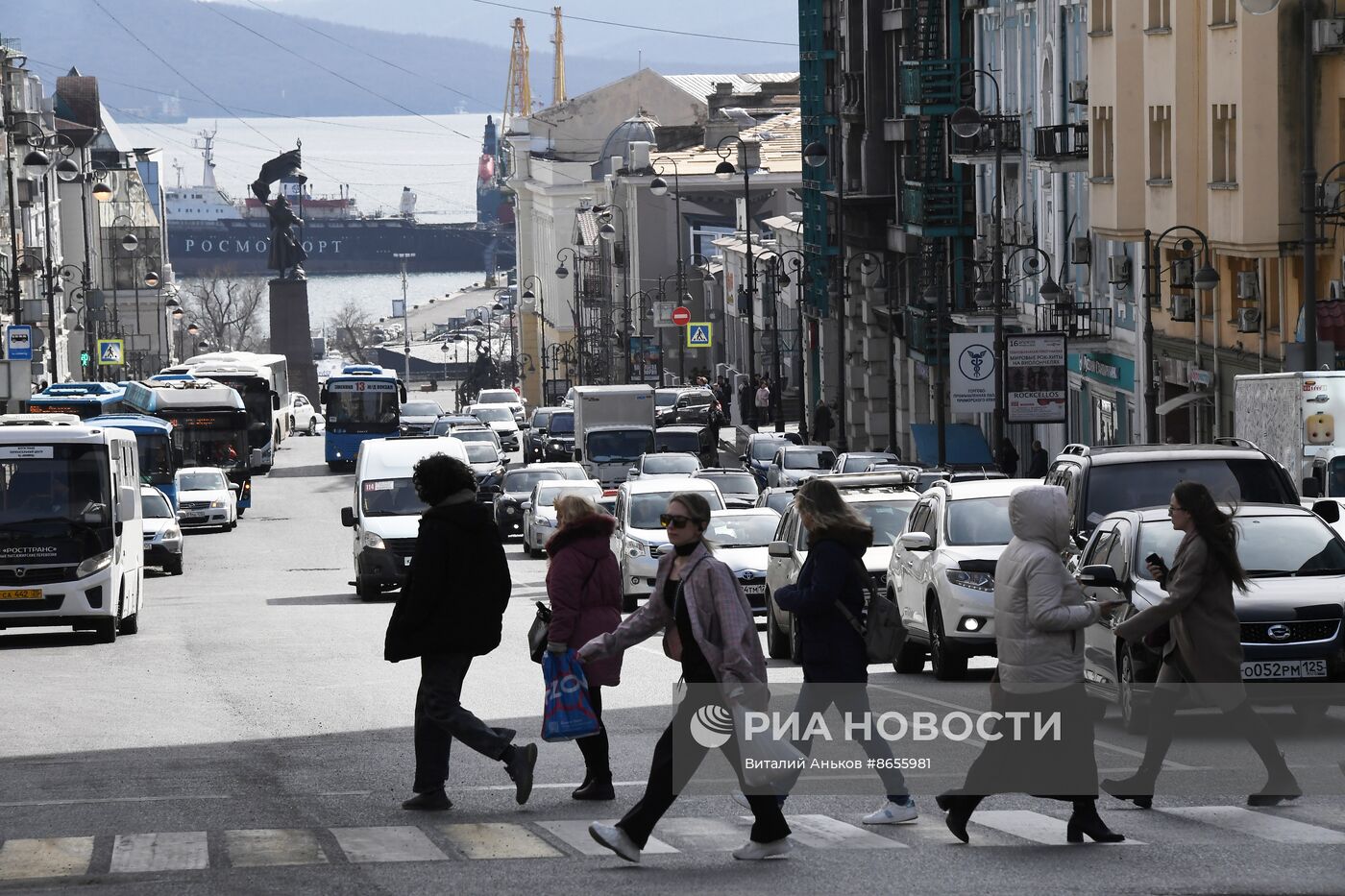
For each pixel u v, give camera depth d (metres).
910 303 142.12
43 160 130.62
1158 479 40.78
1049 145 102.38
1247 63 76.94
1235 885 18.47
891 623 22.08
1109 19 92.88
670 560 21.06
